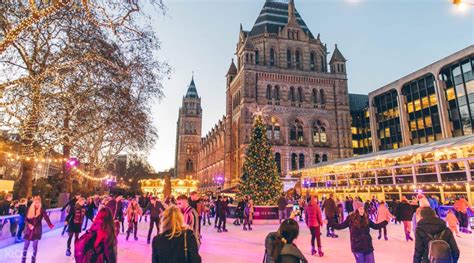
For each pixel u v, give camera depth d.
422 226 5.79
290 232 4.34
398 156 31.88
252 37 66.81
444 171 28.88
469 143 24.88
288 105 61.09
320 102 63.34
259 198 24.97
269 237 4.53
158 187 56.06
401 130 53.28
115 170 85.50
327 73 65.00
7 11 13.23
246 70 60.47
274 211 24.53
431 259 5.40
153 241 4.12
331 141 61.88
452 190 28.23
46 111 18.73
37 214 9.28
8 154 19.20
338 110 63.38
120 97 26.62
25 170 21.11
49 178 34.25
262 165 25.80
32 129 17.23
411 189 32.28
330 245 14.06
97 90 22.62
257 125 27.39
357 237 6.95
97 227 5.29
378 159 34.72
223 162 76.12
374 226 7.06
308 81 63.78
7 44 8.37
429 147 28.81
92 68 19.97
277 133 59.31
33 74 16.12
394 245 14.22
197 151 128.62
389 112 58.34
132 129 33.28
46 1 8.73
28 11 12.55
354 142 69.69
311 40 68.38
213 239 15.74
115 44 21.72
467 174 26.28
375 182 36.75
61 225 21.20
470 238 16.22
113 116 27.53
